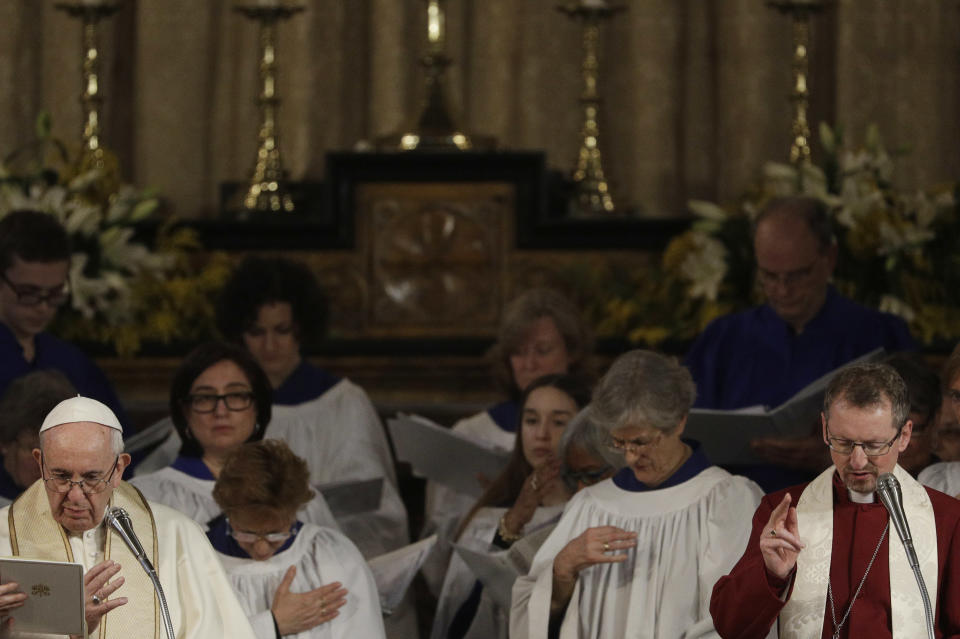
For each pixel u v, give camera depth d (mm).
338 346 24609
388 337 25703
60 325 24844
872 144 26016
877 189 25250
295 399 21219
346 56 31203
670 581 14461
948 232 24969
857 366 12258
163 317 25234
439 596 20094
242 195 27688
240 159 30891
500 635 17141
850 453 11938
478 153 25812
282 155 30656
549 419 17734
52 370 16578
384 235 26016
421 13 30844
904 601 12156
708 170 31016
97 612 12445
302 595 15219
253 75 30812
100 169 26453
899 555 12273
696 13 30984
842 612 12359
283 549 15820
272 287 20906
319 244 26062
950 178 30312
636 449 14609
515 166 25953
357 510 18453
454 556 18297
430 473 19344
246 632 13750
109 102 31016
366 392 24922
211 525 16219
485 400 24953
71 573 11898
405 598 18484
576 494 15633
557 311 20750
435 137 26766
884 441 11836
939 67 30172
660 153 30750
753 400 19641
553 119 31234
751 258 24953
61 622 12055
